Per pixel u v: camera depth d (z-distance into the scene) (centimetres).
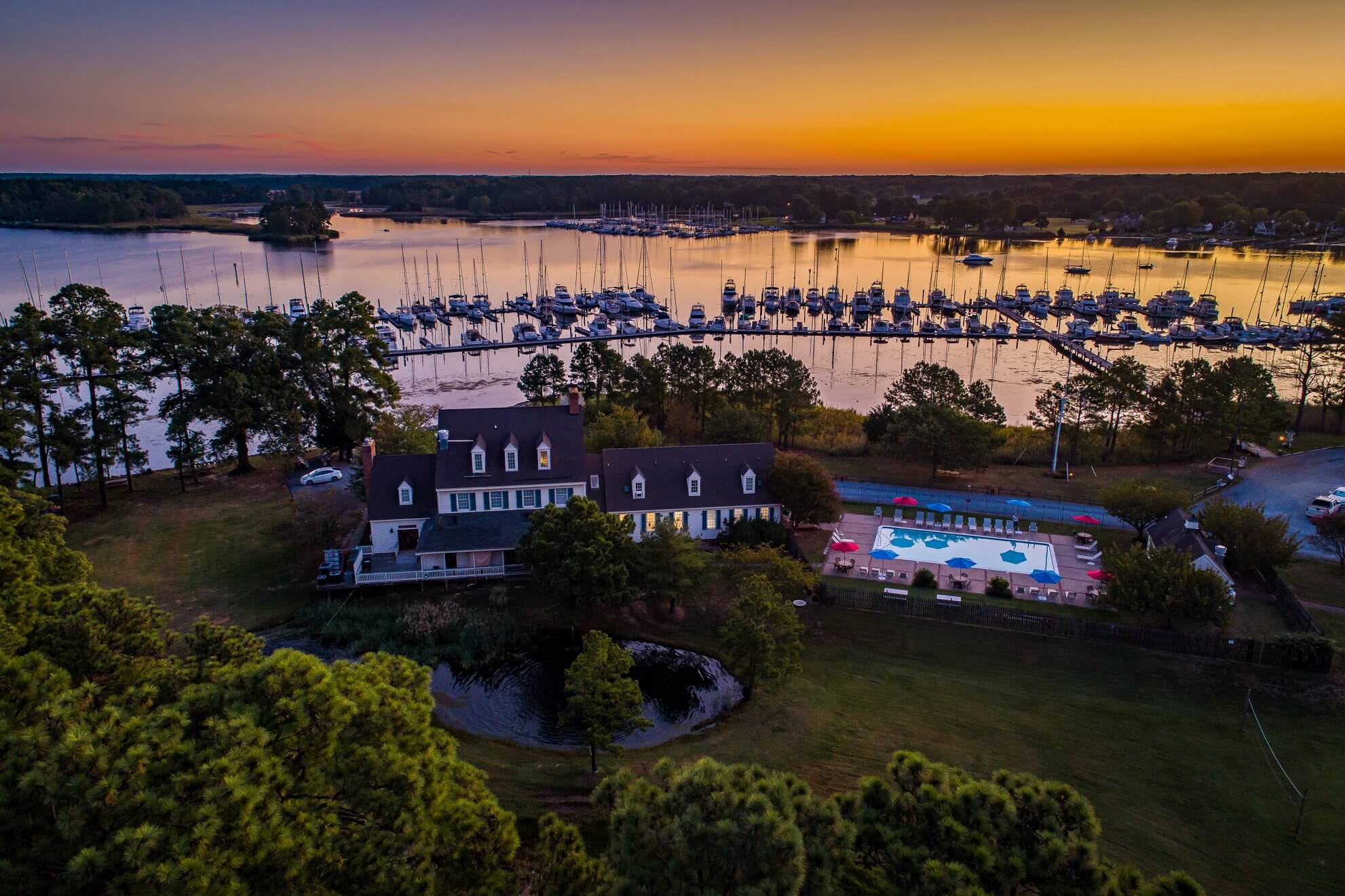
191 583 6169
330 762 2416
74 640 3058
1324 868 3506
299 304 17900
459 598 5981
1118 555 5688
